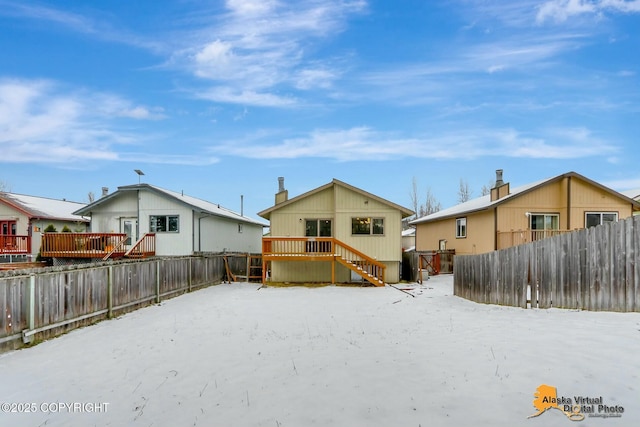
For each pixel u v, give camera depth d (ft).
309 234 62.23
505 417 10.83
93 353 21.90
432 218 85.30
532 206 61.72
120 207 73.46
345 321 28.30
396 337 21.44
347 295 45.80
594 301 22.67
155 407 13.93
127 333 26.81
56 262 66.80
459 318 26.07
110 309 32.71
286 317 31.01
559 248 25.00
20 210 79.36
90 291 30.37
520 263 28.19
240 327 27.22
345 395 13.21
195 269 52.11
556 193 61.82
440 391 12.88
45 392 16.12
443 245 83.51
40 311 24.99
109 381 17.16
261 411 12.64
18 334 23.24
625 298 21.29
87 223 91.04
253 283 60.39
